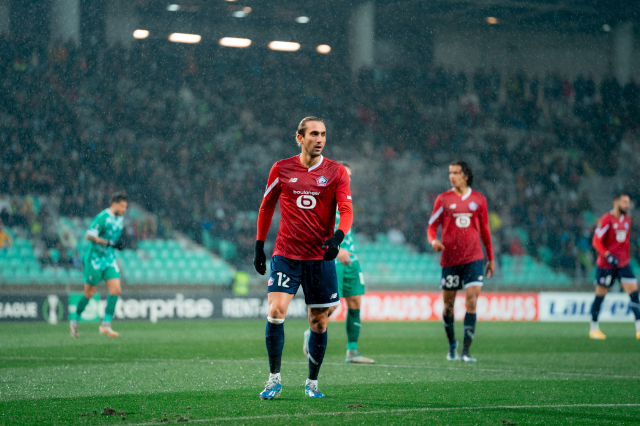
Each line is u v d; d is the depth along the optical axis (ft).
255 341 77.87
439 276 153.07
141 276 135.44
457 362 59.93
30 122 161.79
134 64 177.68
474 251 60.08
